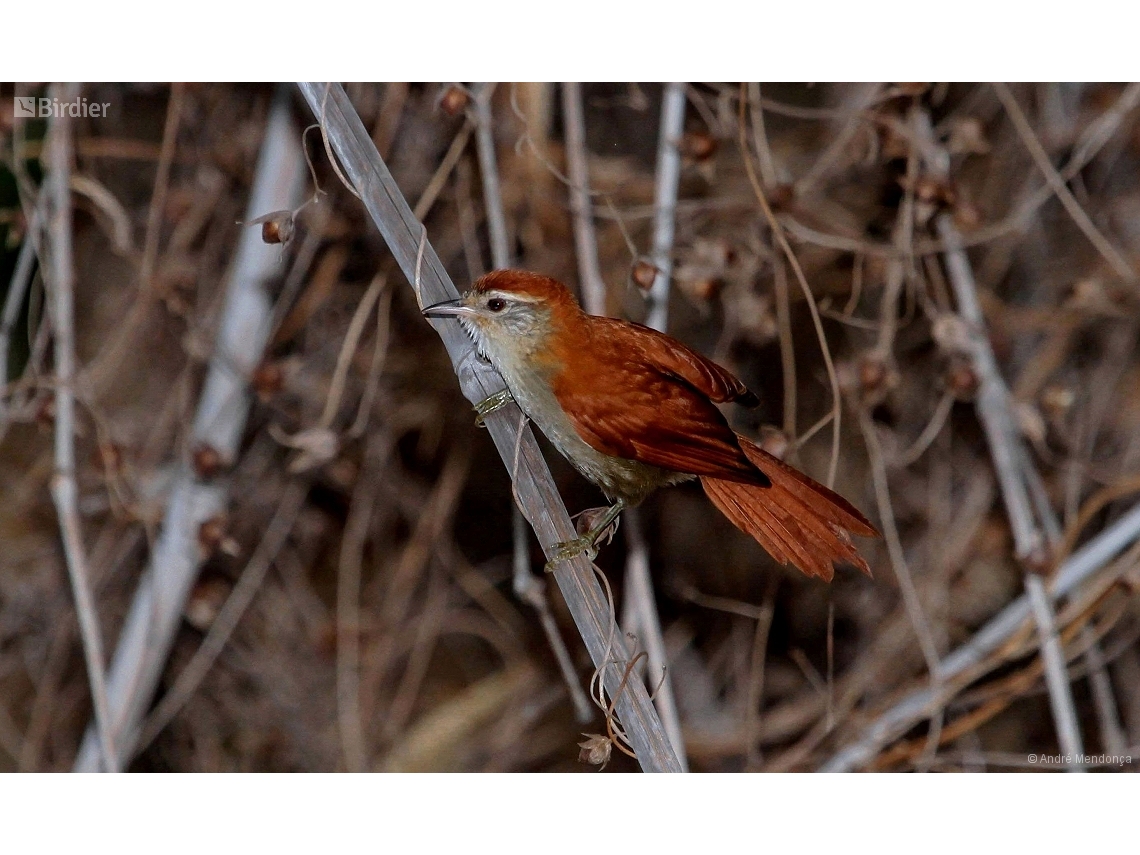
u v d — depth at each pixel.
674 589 12.62
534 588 9.06
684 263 10.17
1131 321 11.47
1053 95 11.24
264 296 10.20
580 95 10.93
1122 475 11.46
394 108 9.88
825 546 8.13
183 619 11.88
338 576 12.62
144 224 10.97
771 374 12.09
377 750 12.17
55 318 9.33
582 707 8.94
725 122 9.69
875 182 11.04
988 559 11.83
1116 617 10.09
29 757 11.08
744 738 12.07
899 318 11.44
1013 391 11.58
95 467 10.44
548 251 10.78
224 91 10.57
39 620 11.44
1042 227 11.68
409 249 7.23
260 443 11.41
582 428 7.99
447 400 11.71
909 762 10.20
